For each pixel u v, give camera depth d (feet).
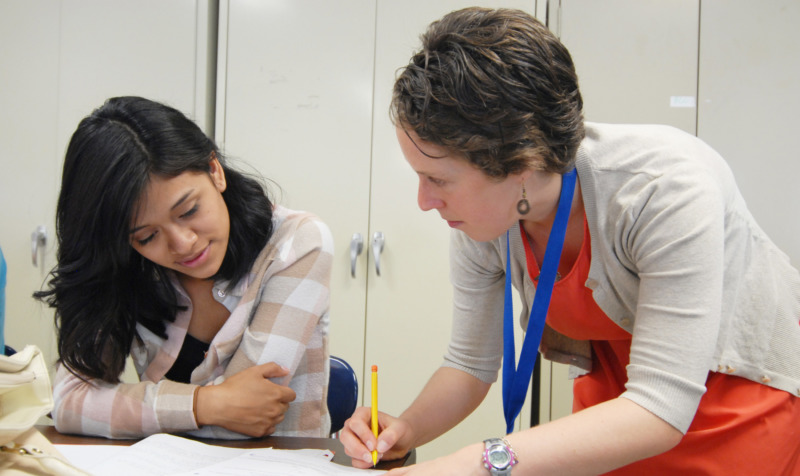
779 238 6.89
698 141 2.91
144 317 3.69
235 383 3.33
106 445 3.10
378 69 7.32
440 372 3.47
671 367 2.24
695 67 6.98
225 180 3.62
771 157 6.89
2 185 7.70
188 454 2.87
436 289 7.26
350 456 2.93
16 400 2.42
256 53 7.49
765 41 6.87
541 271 2.83
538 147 2.32
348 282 7.40
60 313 3.47
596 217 2.69
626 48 7.07
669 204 2.42
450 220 2.61
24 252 7.67
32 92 7.68
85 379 3.47
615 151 2.67
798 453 2.87
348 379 4.26
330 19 7.39
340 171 7.40
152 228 3.16
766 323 2.85
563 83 2.38
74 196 3.11
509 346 3.16
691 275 2.30
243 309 3.68
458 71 2.20
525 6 7.07
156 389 3.34
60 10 7.63
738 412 2.85
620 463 2.23
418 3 7.25
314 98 7.42
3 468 2.25
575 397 3.85
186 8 7.55
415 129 2.29
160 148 3.05
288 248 3.76
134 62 7.61
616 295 2.87
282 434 3.79
